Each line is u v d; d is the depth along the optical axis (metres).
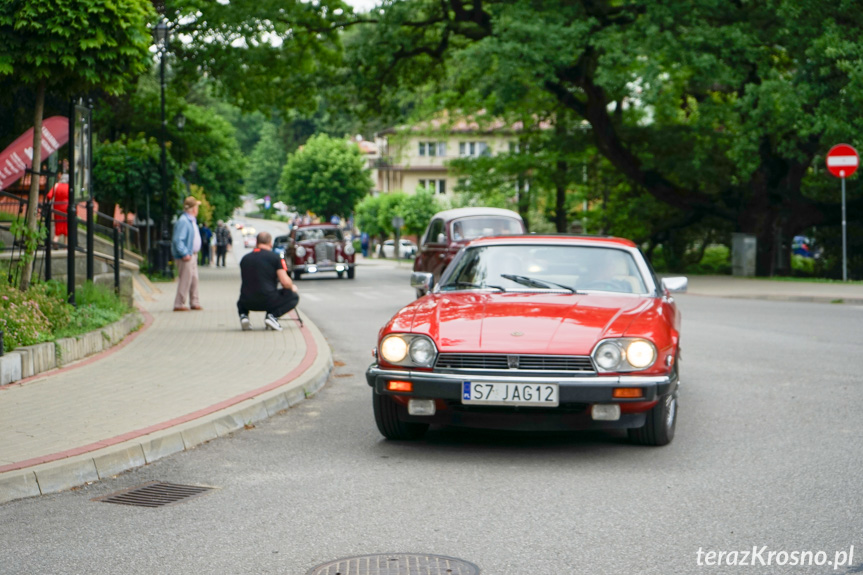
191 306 18.42
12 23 10.66
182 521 5.36
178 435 7.16
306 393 9.59
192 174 44.78
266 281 14.36
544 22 27.88
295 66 36.12
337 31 36.03
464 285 8.30
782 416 8.45
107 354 11.43
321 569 4.52
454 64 37.22
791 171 35.09
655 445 7.27
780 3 26.36
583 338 6.78
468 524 5.25
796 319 17.22
